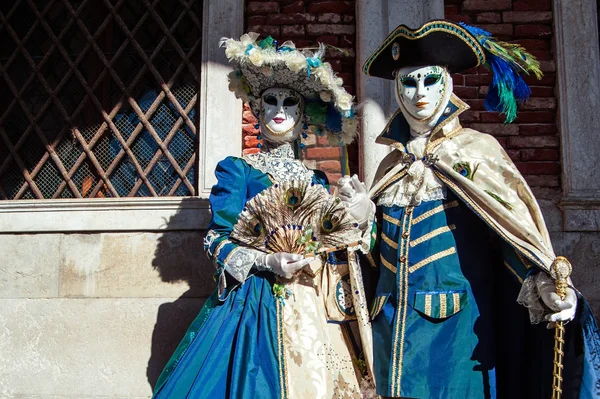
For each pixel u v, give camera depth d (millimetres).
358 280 3258
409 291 3139
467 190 3170
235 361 3004
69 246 4043
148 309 3945
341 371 3137
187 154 4223
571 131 4043
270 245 3236
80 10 4371
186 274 3973
